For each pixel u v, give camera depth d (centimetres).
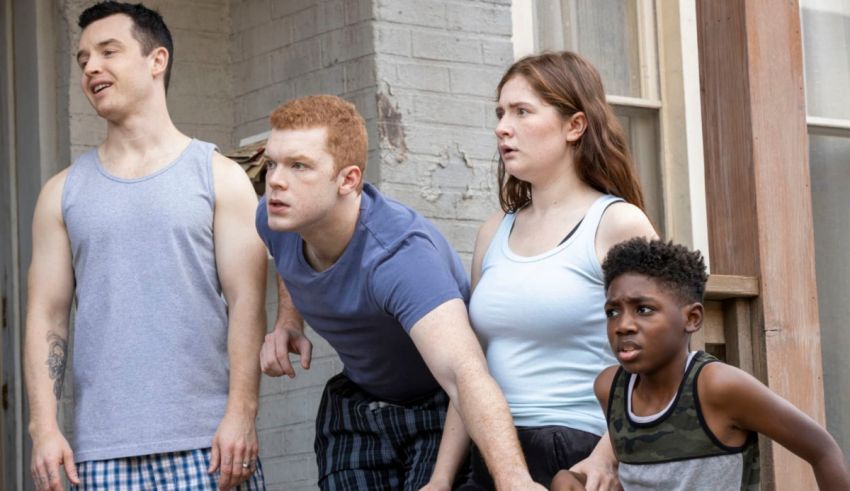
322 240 456
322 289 462
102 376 481
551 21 771
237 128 727
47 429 484
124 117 499
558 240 449
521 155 456
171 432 479
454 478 464
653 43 801
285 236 472
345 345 473
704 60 632
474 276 480
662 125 798
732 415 405
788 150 621
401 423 482
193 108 718
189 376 484
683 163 793
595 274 439
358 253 454
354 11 671
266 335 502
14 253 696
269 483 693
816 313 619
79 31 677
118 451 477
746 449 410
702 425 405
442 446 462
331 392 500
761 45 619
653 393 413
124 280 485
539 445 437
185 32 717
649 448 411
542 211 460
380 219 456
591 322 438
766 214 612
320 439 500
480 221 686
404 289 440
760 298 609
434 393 484
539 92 456
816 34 854
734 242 619
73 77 675
